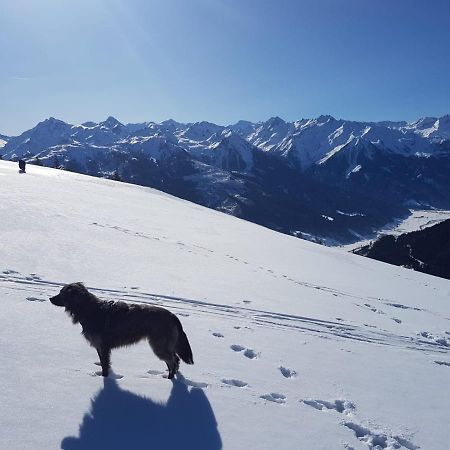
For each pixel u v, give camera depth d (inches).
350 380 161.2
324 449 111.7
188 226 547.8
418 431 131.4
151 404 116.3
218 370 145.2
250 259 410.0
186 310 209.2
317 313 253.0
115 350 145.0
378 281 444.5
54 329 152.6
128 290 224.2
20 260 240.5
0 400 105.3
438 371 193.5
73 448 94.4
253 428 114.3
